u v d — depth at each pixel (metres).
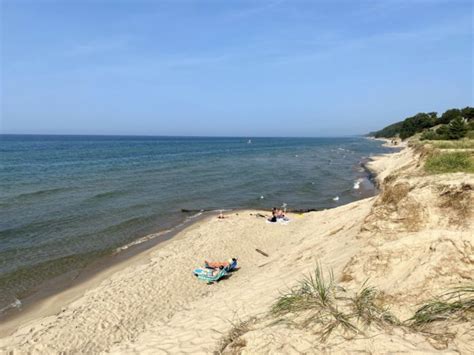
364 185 36.56
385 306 4.90
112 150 88.94
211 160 63.78
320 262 8.52
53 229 18.95
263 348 4.54
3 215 21.25
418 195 6.86
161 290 11.90
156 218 22.27
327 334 4.48
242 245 16.75
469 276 4.77
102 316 10.24
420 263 5.27
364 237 8.30
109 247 16.59
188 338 6.60
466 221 6.07
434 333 4.07
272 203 27.75
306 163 60.53
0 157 61.59
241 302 7.86
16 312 10.74
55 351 8.65
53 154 70.81
